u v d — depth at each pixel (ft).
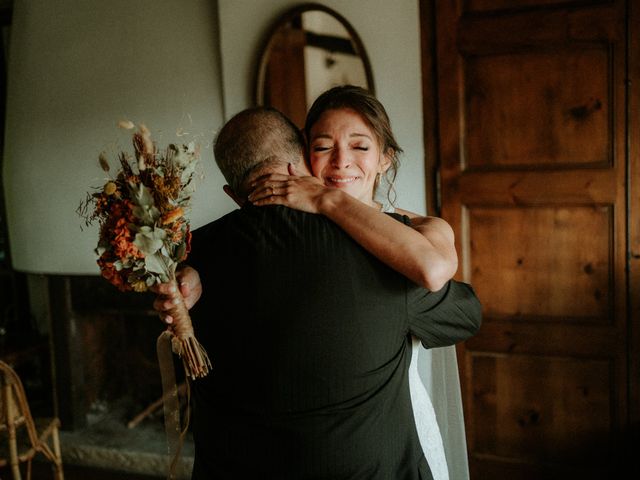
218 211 9.43
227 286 3.34
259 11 8.64
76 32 10.01
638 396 7.43
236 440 3.33
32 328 12.53
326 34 8.24
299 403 3.19
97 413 11.14
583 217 7.41
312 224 3.27
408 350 3.76
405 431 3.48
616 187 7.20
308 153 4.09
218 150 3.70
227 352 3.33
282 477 3.23
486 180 7.68
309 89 8.39
